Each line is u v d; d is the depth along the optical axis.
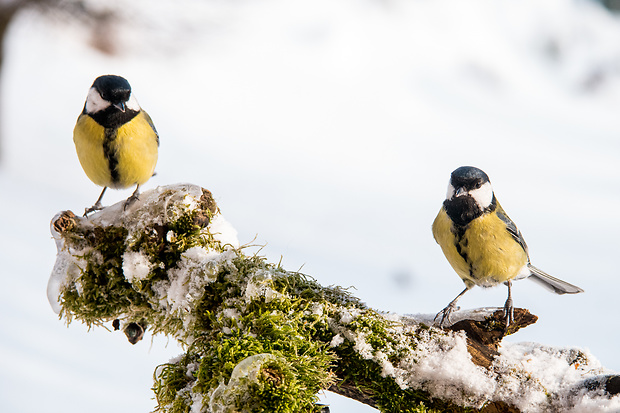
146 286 3.49
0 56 15.44
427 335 3.35
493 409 3.25
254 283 3.21
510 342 3.59
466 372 3.25
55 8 16.50
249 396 2.78
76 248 3.62
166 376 3.28
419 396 3.27
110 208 3.64
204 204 3.58
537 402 3.24
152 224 3.49
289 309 3.21
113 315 3.63
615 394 3.16
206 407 2.94
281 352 2.95
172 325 3.47
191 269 3.38
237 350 2.91
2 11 15.52
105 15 17.28
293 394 2.79
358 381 3.28
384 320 3.36
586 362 3.42
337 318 3.29
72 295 3.67
